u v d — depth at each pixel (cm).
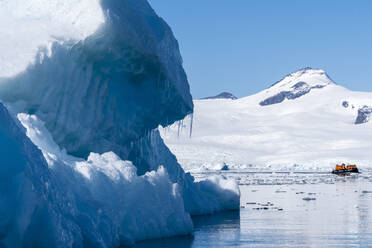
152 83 1567
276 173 6538
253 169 8225
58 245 754
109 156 1190
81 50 1309
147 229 1153
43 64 1238
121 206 1078
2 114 757
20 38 1258
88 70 1352
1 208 713
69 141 1382
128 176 1140
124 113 1562
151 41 1471
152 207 1176
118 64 1423
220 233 1321
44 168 820
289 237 1264
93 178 1035
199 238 1234
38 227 756
